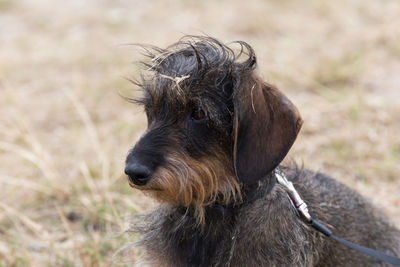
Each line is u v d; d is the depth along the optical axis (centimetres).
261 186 525
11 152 996
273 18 1540
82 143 997
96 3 1823
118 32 1549
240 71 511
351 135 964
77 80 1256
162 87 508
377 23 1482
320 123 1011
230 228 532
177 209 546
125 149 946
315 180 625
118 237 720
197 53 503
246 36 1454
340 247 602
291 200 541
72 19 1675
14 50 1473
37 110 1139
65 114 1120
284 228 531
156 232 561
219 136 511
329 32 1448
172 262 551
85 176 852
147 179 491
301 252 538
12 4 1828
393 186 849
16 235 766
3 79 1180
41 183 888
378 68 1230
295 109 495
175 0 1770
